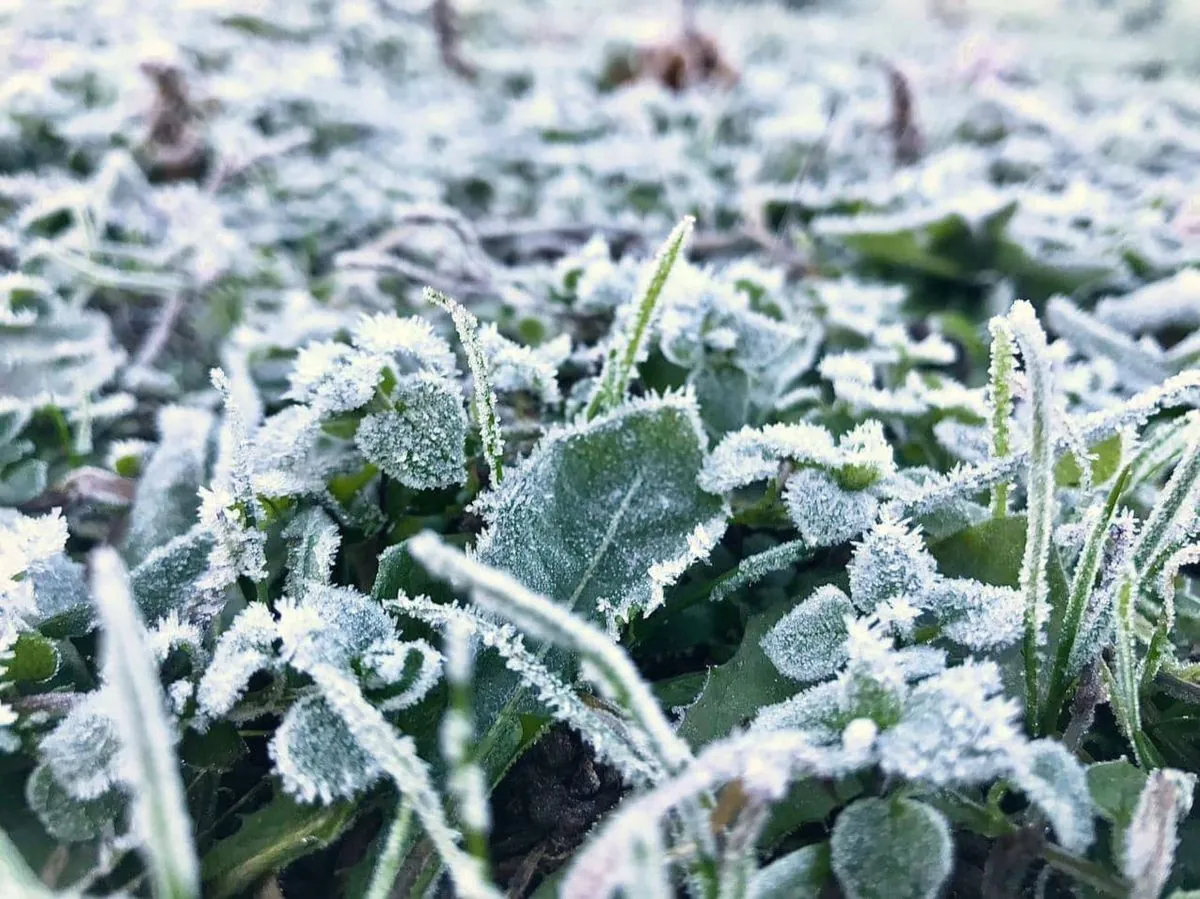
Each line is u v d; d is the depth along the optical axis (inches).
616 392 5.4
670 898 3.5
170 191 9.2
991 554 4.6
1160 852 3.3
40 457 6.1
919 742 3.3
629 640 4.7
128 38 12.7
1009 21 22.8
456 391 4.9
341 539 4.9
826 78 15.7
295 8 15.4
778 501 5.1
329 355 5.0
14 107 9.8
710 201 10.3
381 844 3.7
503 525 4.5
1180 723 4.4
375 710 3.5
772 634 4.3
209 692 3.7
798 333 6.2
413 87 14.6
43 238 7.9
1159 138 11.8
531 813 4.1
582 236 9.6
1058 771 3.5
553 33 19.7
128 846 3.5
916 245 8.5
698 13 18.7
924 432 5.8
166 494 5.3
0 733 3.7
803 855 3.5
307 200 10.5
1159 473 5.4
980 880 3.9
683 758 3.1
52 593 4.6
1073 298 8.3
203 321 8.0
